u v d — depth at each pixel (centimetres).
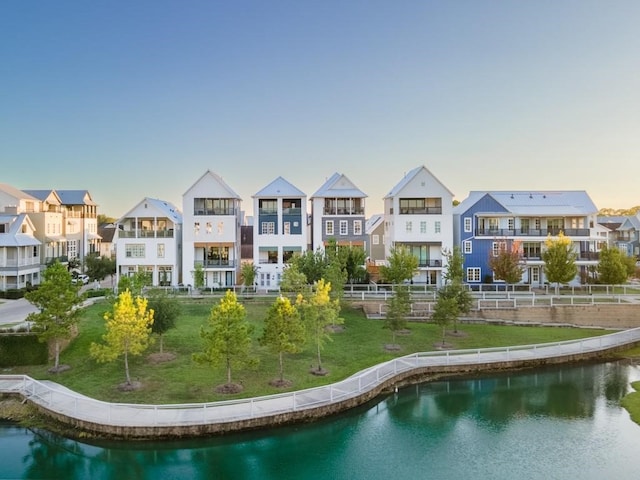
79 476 2062
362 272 5006
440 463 2119
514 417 2602
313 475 2033
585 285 5450
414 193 5859
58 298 2923
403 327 3631
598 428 2450
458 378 3162
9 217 5719
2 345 3052
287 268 4378
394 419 2589
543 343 3756
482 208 5875
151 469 2128
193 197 5675
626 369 3347
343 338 3734
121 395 2592
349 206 5875
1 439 2289
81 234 7294
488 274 5819
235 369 2975
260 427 2338
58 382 2780
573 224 6022
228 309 2644
